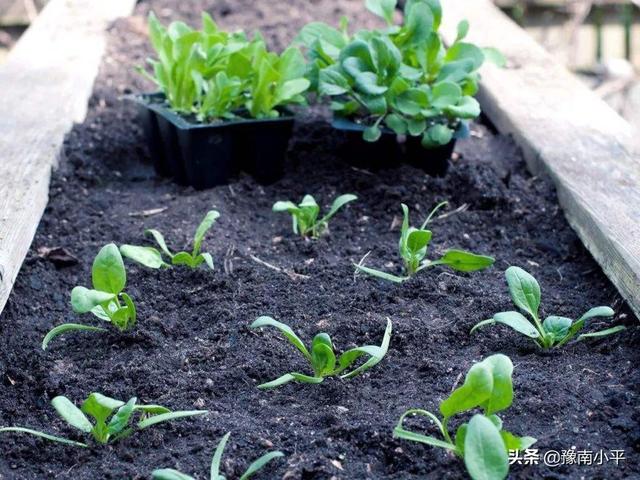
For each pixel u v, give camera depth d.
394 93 1.53
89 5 2.28
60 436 1.19
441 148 1.60
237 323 1.33
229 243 1.48
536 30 2.86
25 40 2.04
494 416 1.13
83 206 1.57
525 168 1.66
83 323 1.34
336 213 1.55
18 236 1.37
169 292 1.39
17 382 1.25
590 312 1.26
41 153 1.58
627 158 1.58
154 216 1.55
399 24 2.30
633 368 1.26
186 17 2.34
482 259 1.36
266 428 1.19
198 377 1.26
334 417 1.19
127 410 1.16
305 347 1.28
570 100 1.77
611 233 1.39
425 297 1.37
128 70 2.00
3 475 1.14
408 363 1.27
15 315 1.35
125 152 1.72
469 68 1.54
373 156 1.63
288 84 1.57
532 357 1.28
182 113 1.62
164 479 1.07
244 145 1.62
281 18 2.32
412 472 1.13
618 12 2.88
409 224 1.53
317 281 1.41
